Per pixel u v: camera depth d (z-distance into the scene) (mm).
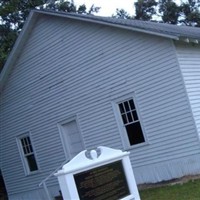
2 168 21625
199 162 13344
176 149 13898
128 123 15133
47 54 17828
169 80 13805
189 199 10359
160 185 13781
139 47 14469
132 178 8828
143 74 14445
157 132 14336
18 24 28891
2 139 21188
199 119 13609
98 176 8234
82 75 16484
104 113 15828
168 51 13695
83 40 16266
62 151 17906
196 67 14336
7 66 19391
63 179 7793
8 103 20391
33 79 18781
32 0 28953
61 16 16516
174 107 13781
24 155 20188
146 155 14734
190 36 13250
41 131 18797
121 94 15148
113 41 15227
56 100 17797
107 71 15539
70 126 17422
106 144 15906
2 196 22906
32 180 19812
